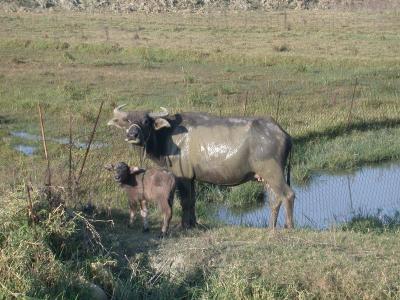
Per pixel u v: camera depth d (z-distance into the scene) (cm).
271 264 883
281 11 6812
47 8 6700
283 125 1955
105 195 1191
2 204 870
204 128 1049
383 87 2659
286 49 3762
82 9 6762
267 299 824
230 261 894
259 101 2277
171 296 855
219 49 3659
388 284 848
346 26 5200
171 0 7175
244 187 1448
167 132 1058
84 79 2727
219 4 7250
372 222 1220
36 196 883
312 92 2531
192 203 1061
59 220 870
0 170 1359
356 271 864
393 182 1627
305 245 945
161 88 2573
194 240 953
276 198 1045
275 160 1034
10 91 2412
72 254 873
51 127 1902
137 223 1050
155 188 963
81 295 808
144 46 3694
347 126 2025
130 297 853
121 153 1462
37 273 789
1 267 777
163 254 910
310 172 1678
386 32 4784
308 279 857
